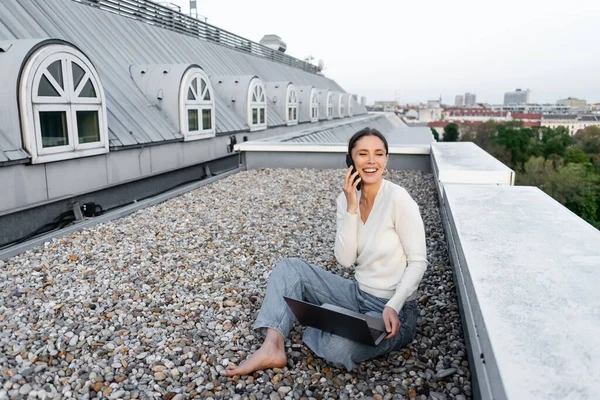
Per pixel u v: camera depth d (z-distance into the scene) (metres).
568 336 1.88
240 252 5.74
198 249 5.86
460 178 6.53
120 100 11.05
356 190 3.12
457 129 126.88
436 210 7.87
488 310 2.13
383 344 3.01
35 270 5.07
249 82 17.19
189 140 12.37
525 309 2.13
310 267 3.30
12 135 7.03
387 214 2.97
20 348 3.32
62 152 7.79
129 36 15.55
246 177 11.28
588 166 66.00
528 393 1.54
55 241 6.11
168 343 3.49
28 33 10.25
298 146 12.48
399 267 3.04
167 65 12.41
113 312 4.01
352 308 3.23
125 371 3.12
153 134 10.98
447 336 3.58
